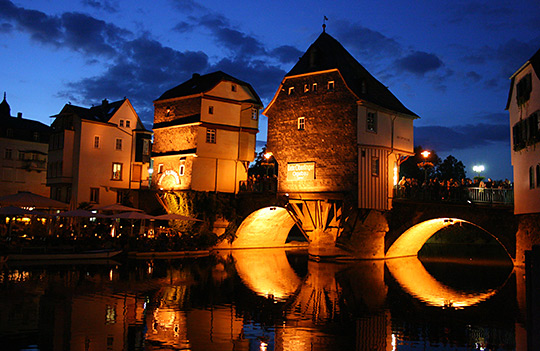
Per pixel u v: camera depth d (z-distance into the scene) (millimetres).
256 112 45719
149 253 34031
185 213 40594
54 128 50719
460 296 21297
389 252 36188
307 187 36094
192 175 40719
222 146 42688
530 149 26594
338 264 32844
